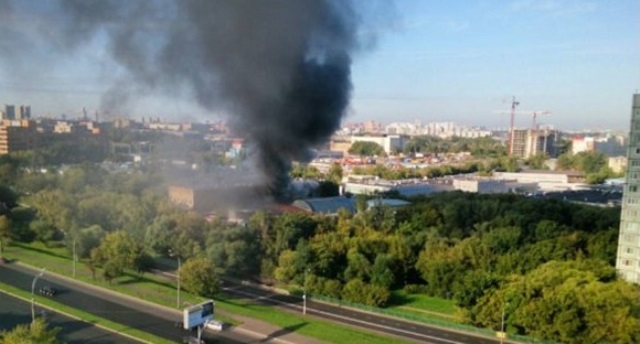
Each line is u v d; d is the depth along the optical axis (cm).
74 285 8400
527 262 8381
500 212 11669
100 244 9125
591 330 6169
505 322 6725
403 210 11856
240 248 8925
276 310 7562
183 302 7644
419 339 6606
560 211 11919
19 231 10844
